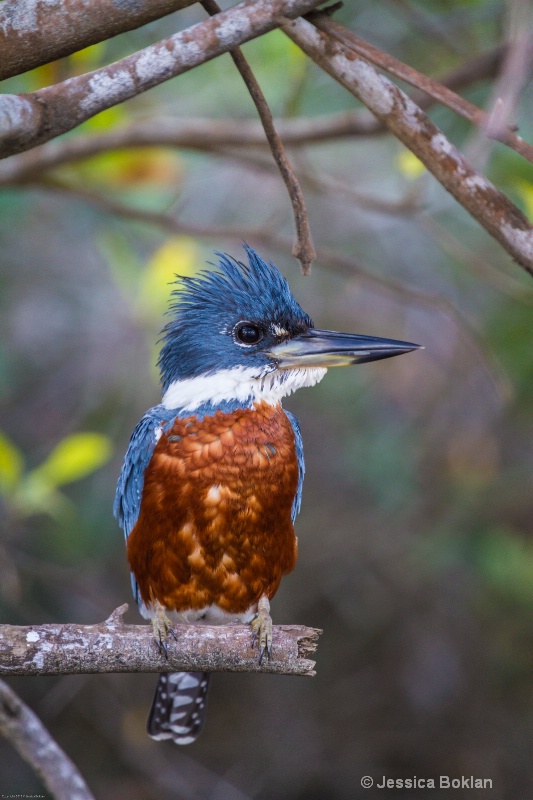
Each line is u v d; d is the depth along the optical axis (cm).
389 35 1049
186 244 1035
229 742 1309
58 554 1171
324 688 1330
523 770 1274
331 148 1251
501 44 850
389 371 1295
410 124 477
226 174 1274
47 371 1284
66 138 998
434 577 1307
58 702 1184
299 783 1288
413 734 1306
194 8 986
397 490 1274
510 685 1306
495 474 1274
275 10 436
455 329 1266
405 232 1264
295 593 1323
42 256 1280
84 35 421
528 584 1175
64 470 862
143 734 1239
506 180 927
